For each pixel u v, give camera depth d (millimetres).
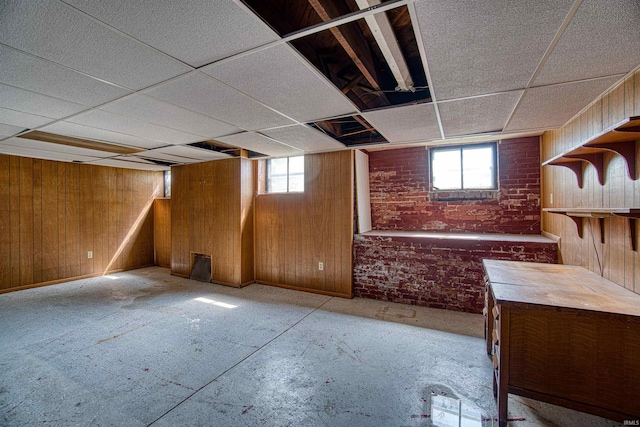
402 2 1161
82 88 1965
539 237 3379
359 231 4055
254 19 1269
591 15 1194
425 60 1579
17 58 1568
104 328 3021
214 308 3611
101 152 4141
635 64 1583
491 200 3826
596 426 1691
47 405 1850
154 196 6312
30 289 4457
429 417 1737
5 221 4316
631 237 1711
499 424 1639
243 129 2979
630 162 1625
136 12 1207
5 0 1109
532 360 1579
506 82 1836
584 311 1448
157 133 3121
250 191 4707
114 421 1716
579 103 2176
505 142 3746
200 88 1983
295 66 1696
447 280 3521
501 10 1182
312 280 4262
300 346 2625
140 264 6059
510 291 1747
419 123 2740
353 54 1627
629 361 1415
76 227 5086
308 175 4293
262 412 1792
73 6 1159
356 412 1786
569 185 2625
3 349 2580
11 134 3133
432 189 4137
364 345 2639
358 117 2803
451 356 2439
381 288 3883
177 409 1819
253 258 4785
